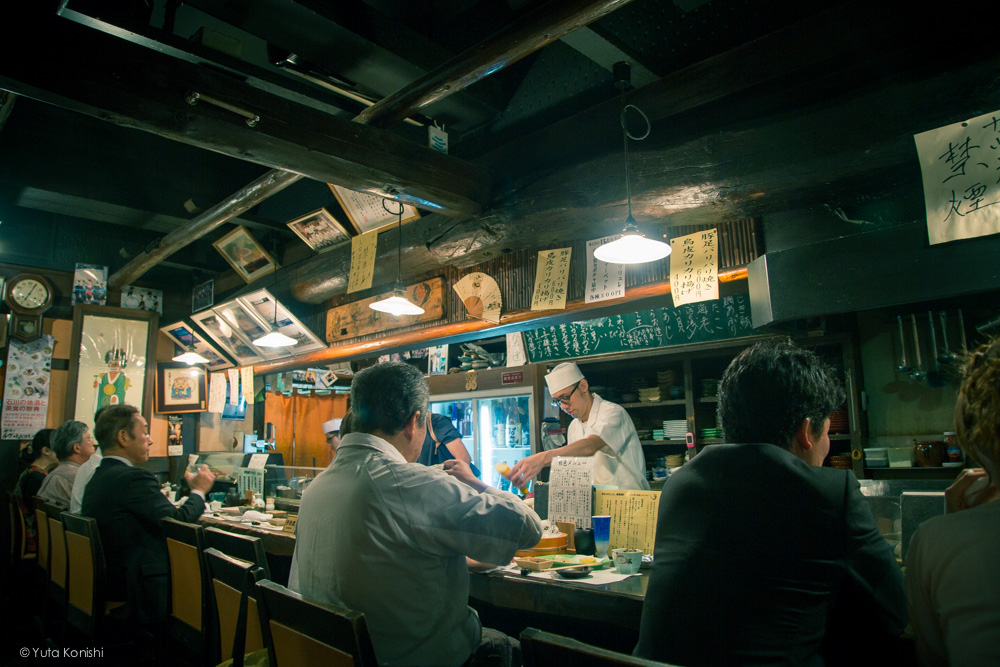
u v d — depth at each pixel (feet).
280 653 4.93
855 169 7.09
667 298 9.73
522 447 18.81
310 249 15.88
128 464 10.70
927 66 6.61
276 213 17.13
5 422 17.28
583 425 12.25
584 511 8.51
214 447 21.34
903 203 7.27
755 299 7.97
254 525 12.01
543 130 10.28
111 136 15.92
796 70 7.51
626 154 8.18
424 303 13.34
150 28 8.90
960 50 6.41
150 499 10.07
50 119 15.03
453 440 13.01
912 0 6.64
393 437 6.01
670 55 8.96
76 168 15.26
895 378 13.26
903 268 6.64
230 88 7.36
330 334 16.01
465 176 10.16
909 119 6.64
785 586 3.83
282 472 14.79
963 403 3.30
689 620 4.02
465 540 5.41
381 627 5.17
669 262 9.46
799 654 3.72
